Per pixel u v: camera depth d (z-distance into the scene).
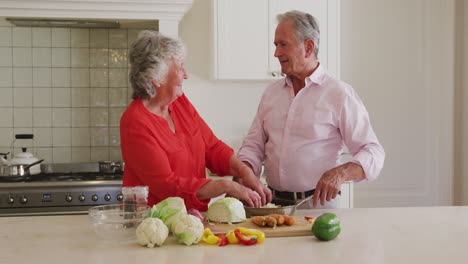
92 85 3.80
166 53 1.95
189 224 1.58
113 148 3.84
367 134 2.29
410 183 4.18
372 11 4.09
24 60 3.74
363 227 1.80
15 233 1.73
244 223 1.79
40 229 1.79
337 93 2.34
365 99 4.12
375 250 1.52
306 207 2.39
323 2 3.58
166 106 2.08
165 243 1.61
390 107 4.14
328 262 1.41
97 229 1.61
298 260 1.42
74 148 3.81
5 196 3.09
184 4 3.38
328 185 2.01
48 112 3.78
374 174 2.18
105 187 3.17
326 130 2.35
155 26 3.75
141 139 1.91
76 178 3.29
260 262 1.40
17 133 3.76
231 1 3.49
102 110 3.82
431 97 4.18
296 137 2.38
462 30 4.13
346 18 4.08
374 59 4.11
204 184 1.92
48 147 3.79
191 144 2.14
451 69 4.13
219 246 1.57
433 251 1.51
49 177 3.34
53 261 1.42
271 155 2.47
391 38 4.12
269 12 3.52
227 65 3.51
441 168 4.20
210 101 3.75
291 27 2.31
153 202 2.00
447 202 4.21
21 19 3.44
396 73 4.14
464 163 4.14
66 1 3.29
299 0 3.55
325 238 1.61
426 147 4.19
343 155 3.76
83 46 3.78
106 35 3.79
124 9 3.36
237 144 3.74
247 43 3.52
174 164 2.01
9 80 3.73
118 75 3.82
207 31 3.71
